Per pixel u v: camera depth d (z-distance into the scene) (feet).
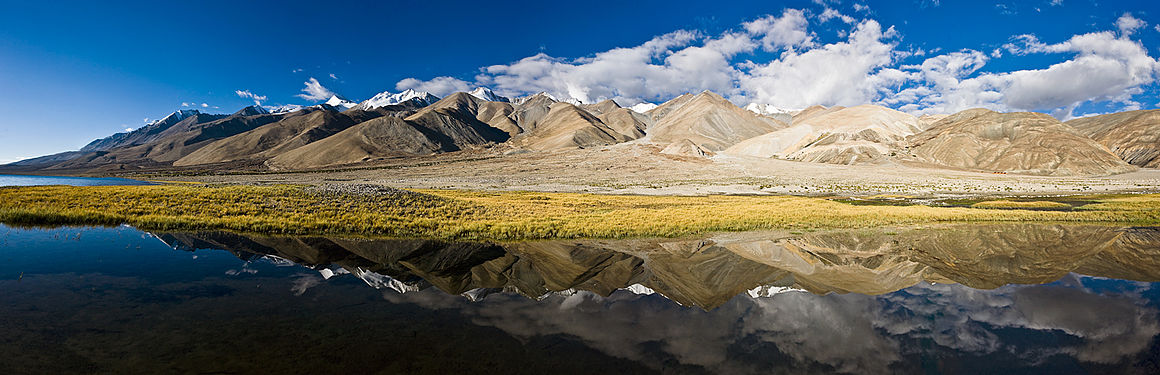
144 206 99.40
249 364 26.81
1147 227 112.57
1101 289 50.88
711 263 65.05
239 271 51.19
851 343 32.71
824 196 245.86
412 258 64.90
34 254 56.80
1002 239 93.25
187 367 26.22
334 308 38.17
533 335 33.12
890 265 64.90
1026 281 54.85
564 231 93.40
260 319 34.81
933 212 136.98
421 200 125.59
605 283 50.72
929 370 28.32
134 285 43.37
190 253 61.16
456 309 39.01
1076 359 30.45
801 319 38.29
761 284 51.42
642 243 84.89
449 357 28.66
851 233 100.78
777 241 88.74
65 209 95.09
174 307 37.09
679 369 27.76
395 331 33.06
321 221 92.58
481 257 67.46
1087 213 136.26
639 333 34.22
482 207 126.82
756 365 28.73
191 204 102.53
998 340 34.01
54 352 27.55
